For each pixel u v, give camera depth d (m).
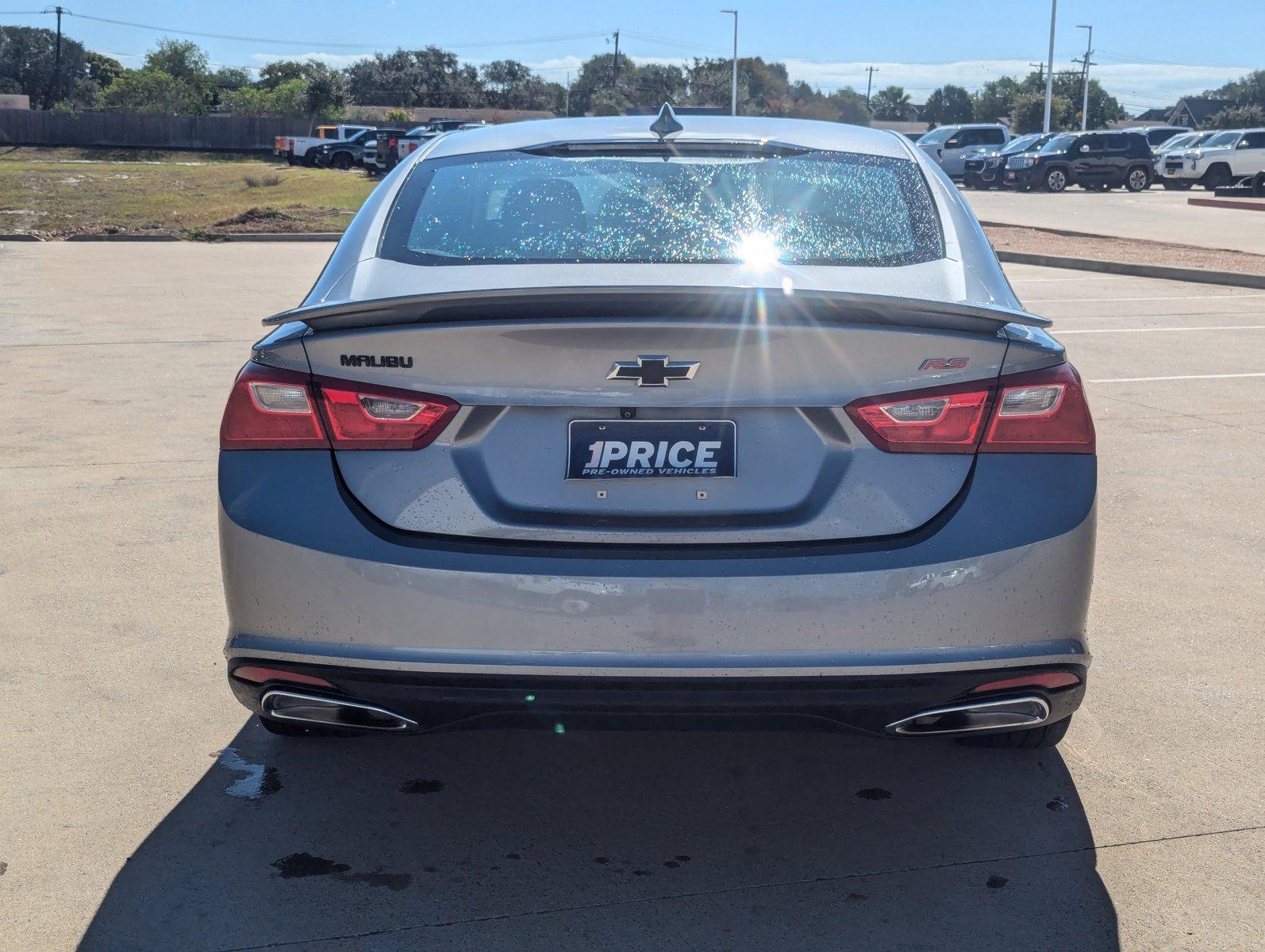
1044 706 2.47
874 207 3.04
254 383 2.46
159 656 3.75
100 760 3.12
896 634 2.36
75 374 8.33
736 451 2.40
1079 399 2.48
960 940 2.41
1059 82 113.44
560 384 2.38
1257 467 5.95
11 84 121.19
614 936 2.43
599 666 2.34
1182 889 2.59
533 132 3.49
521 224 2.95
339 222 23.39
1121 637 3.91
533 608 2.34
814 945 2.40
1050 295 13.34
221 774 3.06
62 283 14.11
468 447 2.41
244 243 20.91
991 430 2.43
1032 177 33.97
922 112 146.12
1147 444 6.40
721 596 2.33
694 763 3.16
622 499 2.40
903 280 2.71
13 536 4.88
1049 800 2.96
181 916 2.48
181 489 5.55
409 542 2.39
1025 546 2.39
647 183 3.12
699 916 2.50
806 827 2.84
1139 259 16.59
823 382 2.39
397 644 2.38
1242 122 90.44
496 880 2.62
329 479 2.43
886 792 3.01
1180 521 5.12
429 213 3.02
